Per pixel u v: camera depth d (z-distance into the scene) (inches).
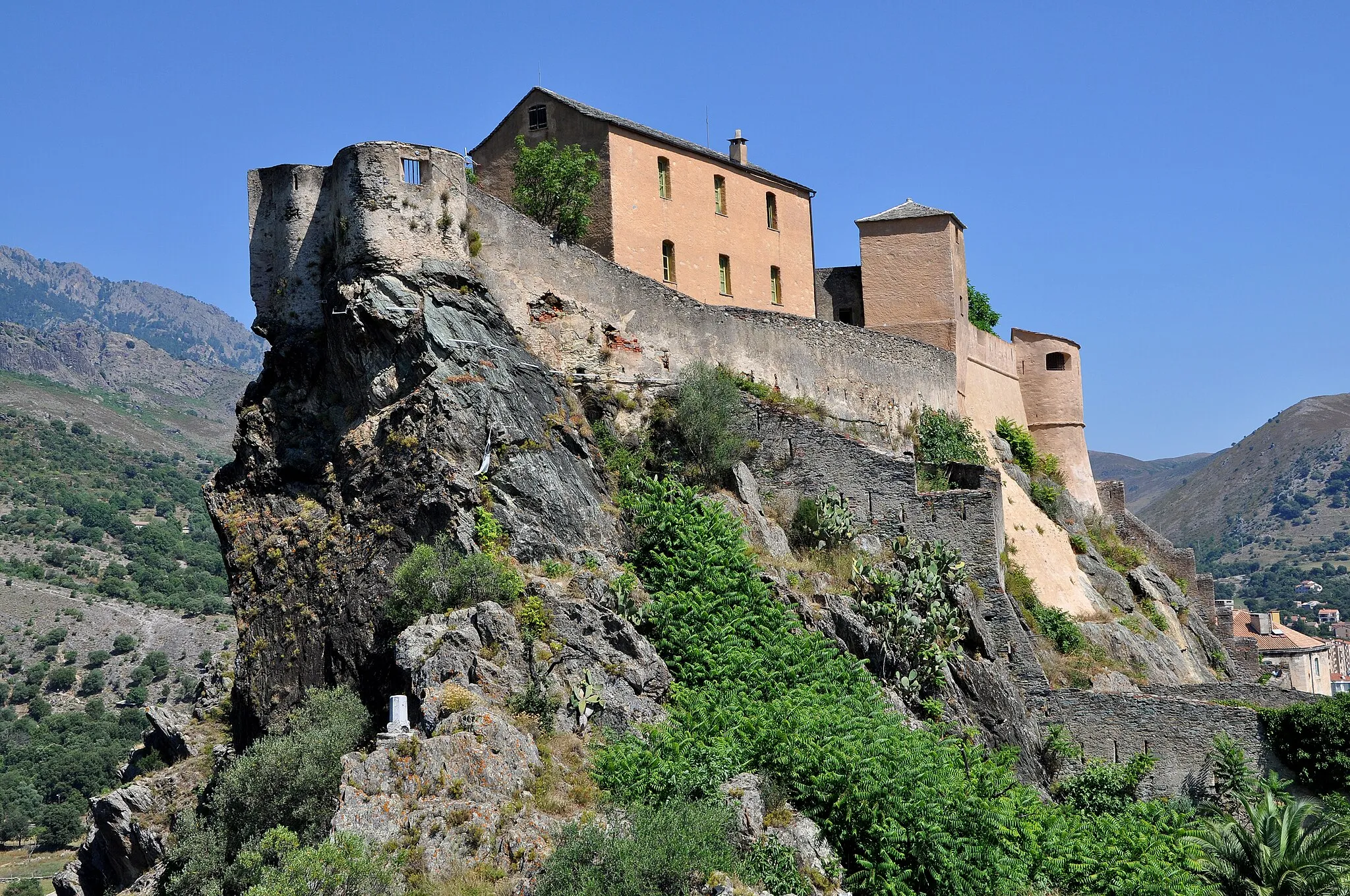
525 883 997.8
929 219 2413.9
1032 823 1387.8
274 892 943.7
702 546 1441.9
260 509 1483.8
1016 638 1750.7
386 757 1091.9
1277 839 1489.9
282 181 1576.0
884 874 1161.4
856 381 2084.2
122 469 7126.0
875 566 1668.3
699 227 2042.3
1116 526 2741.1
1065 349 2733.8
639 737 1200.8
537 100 1955.0
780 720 1233.4
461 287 1496.1
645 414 1670.8
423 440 1371.8
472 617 1229.7
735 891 1006.4
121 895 1268.5
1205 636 2456.9
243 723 1370.6
